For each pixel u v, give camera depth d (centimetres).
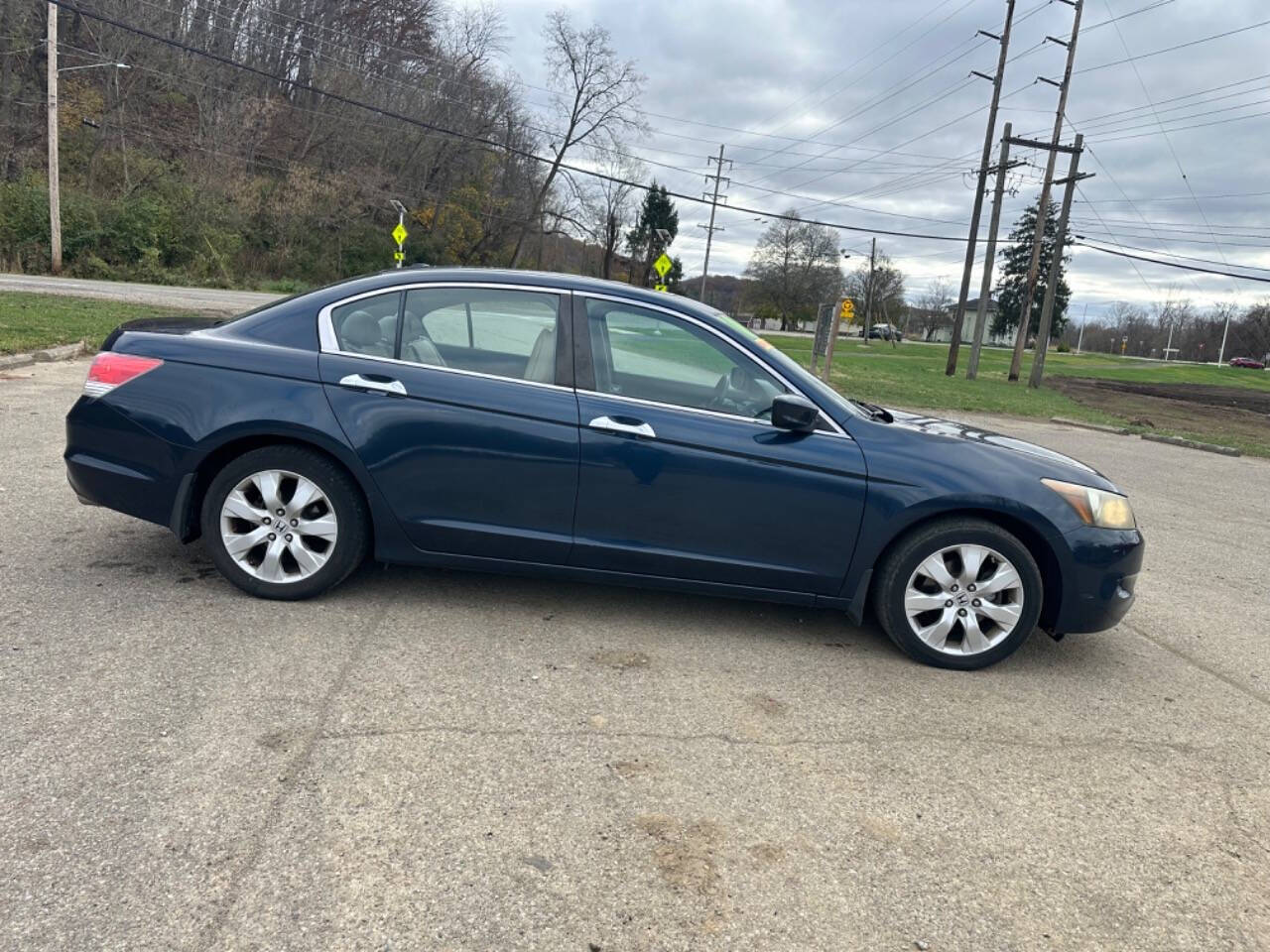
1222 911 243
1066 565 390
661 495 387
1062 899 243
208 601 396
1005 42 2916
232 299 2678
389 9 5269
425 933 209
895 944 220
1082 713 365
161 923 204
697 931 218
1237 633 491
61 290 2303
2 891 210
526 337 400
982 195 3053
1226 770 325
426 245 5169
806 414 380
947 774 305
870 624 450
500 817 257
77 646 341
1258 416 2714
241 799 254
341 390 386
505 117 5444
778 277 9925
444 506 390
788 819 270
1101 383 3962
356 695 323
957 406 1967
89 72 4078
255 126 4584
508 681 346
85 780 256
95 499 399
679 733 318
